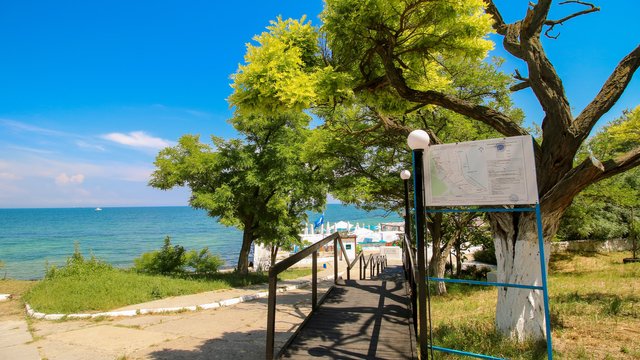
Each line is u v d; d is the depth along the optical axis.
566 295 8.99
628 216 23.47
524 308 5.66
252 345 6.31
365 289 8.44
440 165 4.24
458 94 12.91
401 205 15.00
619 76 5.46
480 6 6.03
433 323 7.18
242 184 17.14
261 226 18.38
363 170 14.38
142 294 11.04
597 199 15.10
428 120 13.49
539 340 5.51
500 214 6.09
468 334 5.96
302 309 9.98
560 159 5.61
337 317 6.13
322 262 31.41
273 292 4.37
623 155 5.23
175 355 5.77
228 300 10.81
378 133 13.62
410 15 6.49
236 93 5.91
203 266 19.12
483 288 13.93
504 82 12.36
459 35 6.57
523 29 6.17
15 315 9.35
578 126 5.49
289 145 17.41
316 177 17.03
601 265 19.02
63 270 13.86
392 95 8.00
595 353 4.92
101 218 198.88
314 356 4.49
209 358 5.62
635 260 19.16
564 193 5.26
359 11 6.14
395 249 36.72
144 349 6.12
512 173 3.89
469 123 12.30
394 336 5.23
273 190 18.06
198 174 17.36
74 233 86.44
